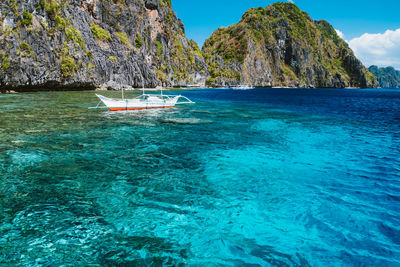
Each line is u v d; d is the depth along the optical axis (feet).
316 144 55.11
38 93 165.27
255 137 60.70
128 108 99.30
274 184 32.96
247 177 35.24
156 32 384.27
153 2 373.81
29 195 27.55
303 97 284.61
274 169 38.75
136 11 327.47
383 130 73.56
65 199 27.02
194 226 22.94
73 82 206.69
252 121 85.40
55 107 96.43
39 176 32.81
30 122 66.18
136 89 300.81
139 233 21.58
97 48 253.24
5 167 35.47
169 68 411.34
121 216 24.14
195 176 35.09
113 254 18.79
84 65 220.84
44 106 98.02
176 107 122.72
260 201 28.12
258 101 188.85
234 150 48.83
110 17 295.28
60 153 42.60
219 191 30.48
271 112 115.55
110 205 26.16
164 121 79.51
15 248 18.98
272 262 18.51
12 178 31.83
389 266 18.08
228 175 35.81
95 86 240.94
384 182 34.04
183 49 497.05
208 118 89.25
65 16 212.64
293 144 54.65
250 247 20.18
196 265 17.98
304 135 64.54
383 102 217.36
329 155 46.83
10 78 153.69
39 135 53.62
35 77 169.07
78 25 232.94
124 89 282.56
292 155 46.42
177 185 31.89
